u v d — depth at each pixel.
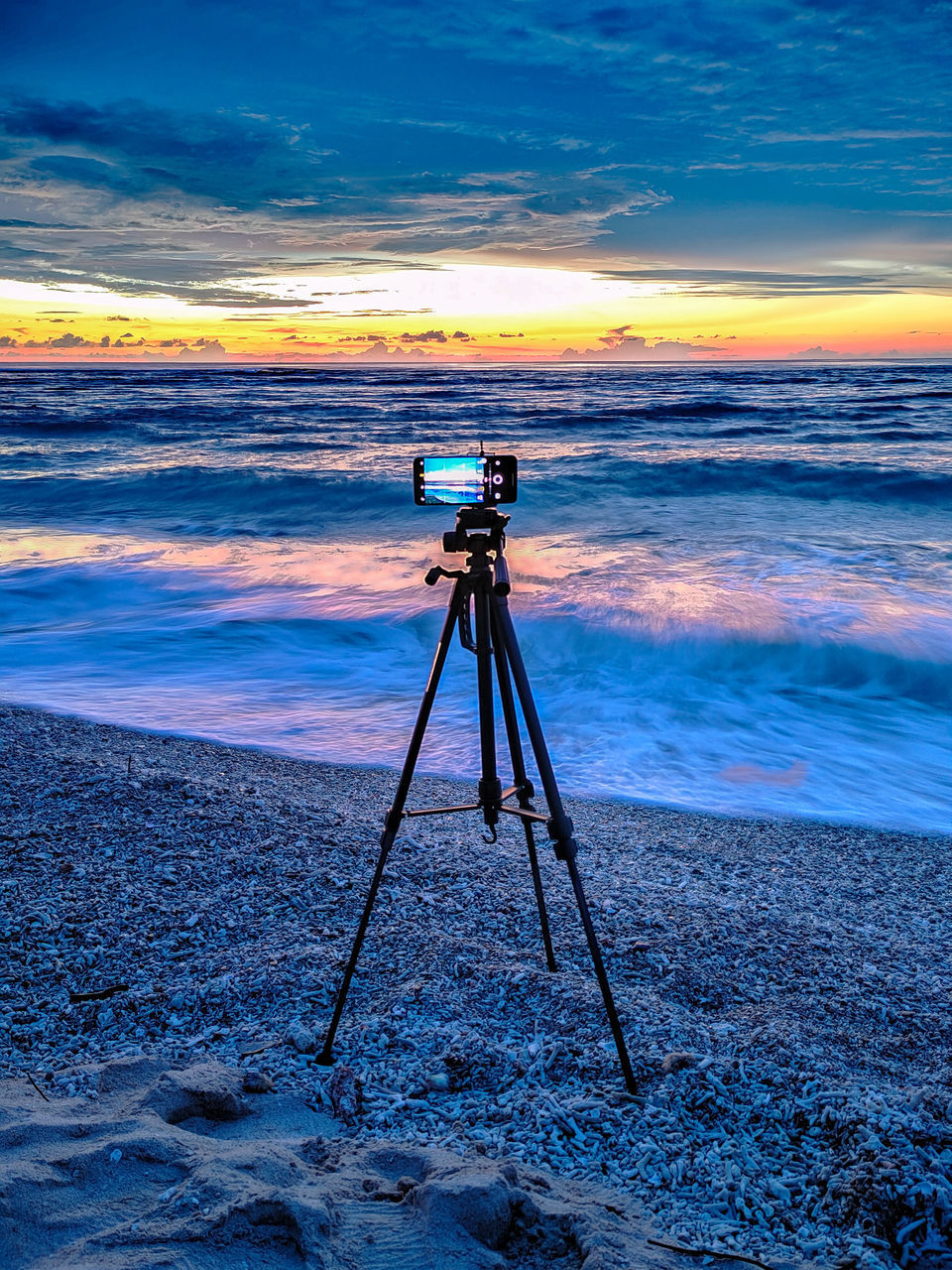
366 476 25.05
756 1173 2.47
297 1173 2.29
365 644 11.20
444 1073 2.94
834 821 6.39
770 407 55.16
